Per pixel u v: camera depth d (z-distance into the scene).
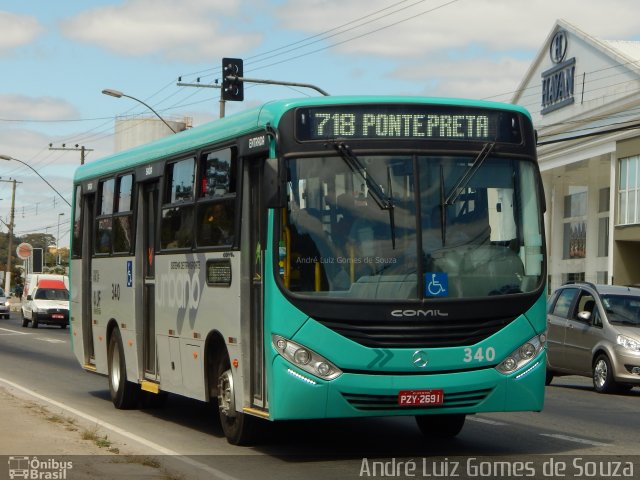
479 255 13.76
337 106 13.75
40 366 32.97
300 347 13.27
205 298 16.00
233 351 14.95
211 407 21.50
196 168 16.64
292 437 16.47
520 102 77.19
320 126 13.69
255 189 14.66
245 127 14.77
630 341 24.89
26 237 189.75
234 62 37.22
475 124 14.11
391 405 13.30
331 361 13.22
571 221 79.06
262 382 14.16
